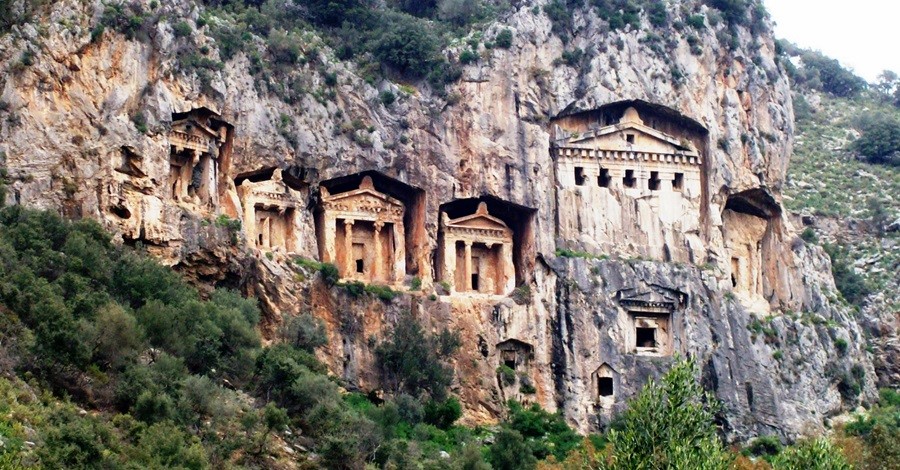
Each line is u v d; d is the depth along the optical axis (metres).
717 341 128.25
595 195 129.12
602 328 124.69
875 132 187.50
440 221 123.81
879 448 97.06
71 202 103.00
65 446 75.44
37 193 101.88
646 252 129.62
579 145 129.50
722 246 133.50
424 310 118.88
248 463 87.44
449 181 123.44
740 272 137.75
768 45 143.00
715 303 129.25
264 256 111.75
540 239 125.12
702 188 134.38
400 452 96.88
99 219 103.25
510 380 120.06
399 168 121.88
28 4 106.06
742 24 141.12
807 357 134.88
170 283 101.00
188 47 111.38
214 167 112.44
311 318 110.25
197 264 108.06
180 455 81.25
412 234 123.56
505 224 126.19
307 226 117.62
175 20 111.12
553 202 127.69
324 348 112.56
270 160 115.56
